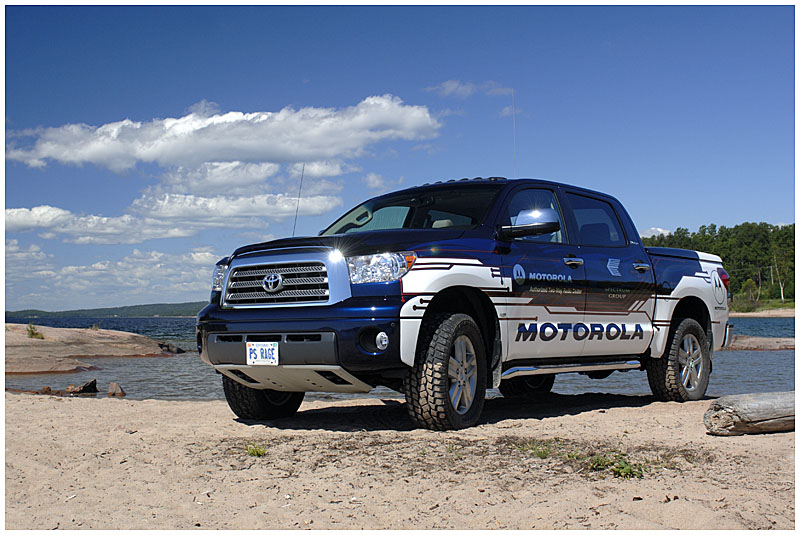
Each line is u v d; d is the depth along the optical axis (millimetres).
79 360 17969
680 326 7328
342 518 3293
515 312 5707
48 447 4797
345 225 6629
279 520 3277
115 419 6152
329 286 5066
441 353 5160
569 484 3750
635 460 4242
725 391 10695
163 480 4004
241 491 3758
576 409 6766
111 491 3781
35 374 14500
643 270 6957
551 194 6488
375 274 5039
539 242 6082
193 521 3275
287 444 4891
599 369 6578
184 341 33188
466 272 5340
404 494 3637
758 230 175625
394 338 4945
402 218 6277
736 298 158250
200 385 12352
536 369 5949
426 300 5070
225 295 5547
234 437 5199
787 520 3125
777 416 4773
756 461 4113
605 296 6512
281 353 5152
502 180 6305
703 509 3252
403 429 5562
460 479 3893
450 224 5922
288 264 5246
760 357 18969
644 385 11281
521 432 5168
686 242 188125
